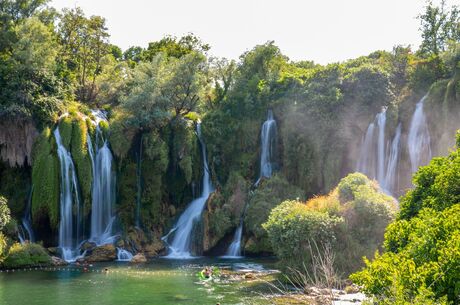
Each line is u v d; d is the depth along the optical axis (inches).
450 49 2089.1
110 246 1727.4
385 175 2003.0
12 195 1841.8
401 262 553.6
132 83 2388.0
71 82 2234.3
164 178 2086.6
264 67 2508.6
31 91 1871.3
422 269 525.0
